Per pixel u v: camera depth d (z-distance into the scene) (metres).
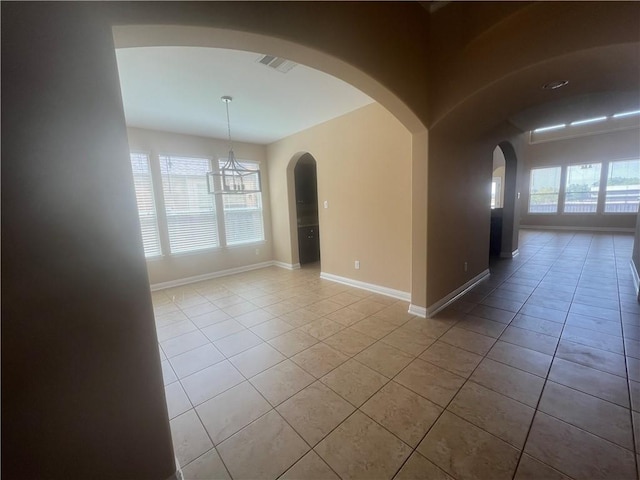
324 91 3.01
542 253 5.79
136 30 1.15
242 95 3.04
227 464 1.42
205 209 4.93
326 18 1.69
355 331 2.78
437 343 2.48
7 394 0.92
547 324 2.74
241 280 4.86
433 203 2.93
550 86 2.40
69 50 0.95
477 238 4.01
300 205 5.86
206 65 2.38
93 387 1.08
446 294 3.35
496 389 1.87
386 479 1.31
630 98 3.52
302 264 5.91
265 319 3.18
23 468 0.96
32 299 0.93
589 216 8.45
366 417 1.69
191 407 1.83
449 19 2.44
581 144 8.40
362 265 4.06
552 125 4.88
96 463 1.10
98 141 1.03
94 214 1.03
